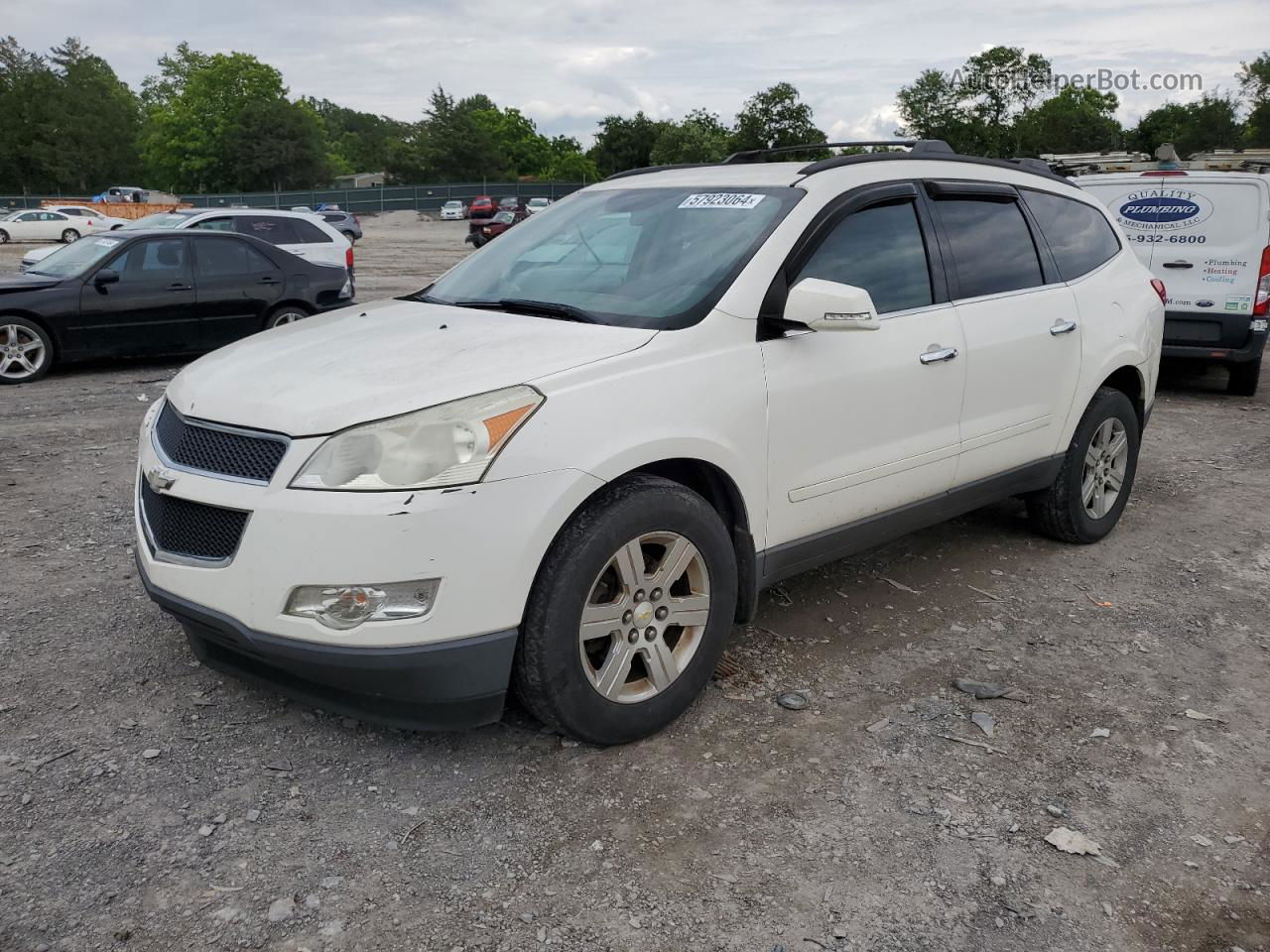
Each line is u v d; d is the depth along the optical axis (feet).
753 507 11.29
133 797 9.41
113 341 33.14
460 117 344.08
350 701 9.66
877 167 13.28
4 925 7.74
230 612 9.33
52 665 11.94
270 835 8.95
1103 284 16.60
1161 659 12.97
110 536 16.62
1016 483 15.28
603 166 366.22
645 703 10.44
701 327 10.85
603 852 8.84
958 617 14.11
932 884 8.54
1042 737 10.95
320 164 304.09
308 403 9.36
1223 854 9.05
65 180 299.99
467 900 8.20
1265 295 29.94
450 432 9.02
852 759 10.39
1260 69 229.86
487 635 9.26
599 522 9.68
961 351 13.52
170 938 7.70
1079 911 8.27
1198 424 27.71
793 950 7.75
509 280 13.05
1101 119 250.37
